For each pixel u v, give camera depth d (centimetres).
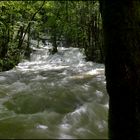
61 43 2189
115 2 261
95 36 1439
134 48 260
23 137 378
